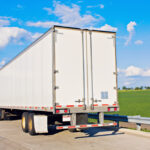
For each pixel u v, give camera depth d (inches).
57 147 314.7
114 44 408.5
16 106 537.3
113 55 405.7
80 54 377.7
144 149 299.6
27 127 438.6
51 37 366.0
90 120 634.8
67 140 366.0
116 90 403.9
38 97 411.2
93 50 389.1
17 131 473.7
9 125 581.3
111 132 439.8
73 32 375.6
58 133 438.3
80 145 326.0
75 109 365.4
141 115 677.9
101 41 397.4
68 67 366.6
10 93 588.4
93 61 387.5
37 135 418.9
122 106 1089.4
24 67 487.5
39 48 412.2
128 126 506.0
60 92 356.8
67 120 367.6
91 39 389.1
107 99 394.3
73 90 366.9
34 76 431.2
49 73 370.0
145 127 481.1
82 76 376.2
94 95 383.2
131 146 317.1
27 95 465.4
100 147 311.7
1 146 324.8
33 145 329.1
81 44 379.9
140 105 1147.9
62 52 364.5
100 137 389.7
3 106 658.2
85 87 376.8
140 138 377.1
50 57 368.8
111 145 324.2
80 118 381.1
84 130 468.1
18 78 525.0
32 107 436.8
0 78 699.4
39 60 410.9
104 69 396.2
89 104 377.7
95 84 386.0
